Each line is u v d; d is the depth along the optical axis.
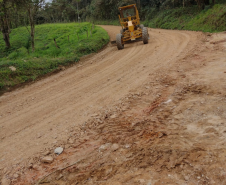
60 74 9.23
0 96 7.05
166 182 2.09
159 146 2.74
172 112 3.66
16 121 4.74
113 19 45.94
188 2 25.16
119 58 10.24
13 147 3.58
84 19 55.41
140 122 3.60
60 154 3.11
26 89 7.57
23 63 9.04
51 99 5.95
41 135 3.84
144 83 5.68
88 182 2.38
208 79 4.77
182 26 21.14
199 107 3.57
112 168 2.54
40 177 2.67
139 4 36.53
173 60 7.40
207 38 11.04
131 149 2.86
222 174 2.02
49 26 28.19
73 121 4.20
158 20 28.02
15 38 23.33
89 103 5.08
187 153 2.45
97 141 3.27
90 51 13.57
